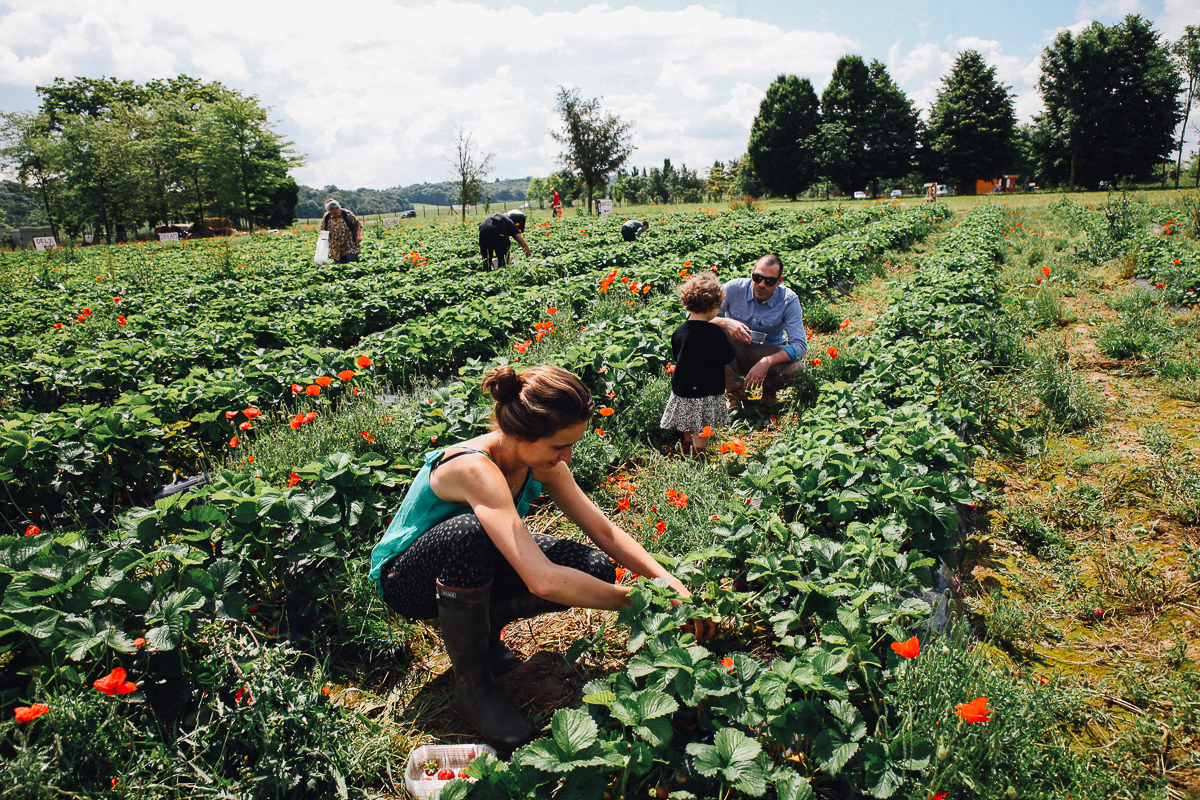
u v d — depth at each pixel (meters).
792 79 58.06
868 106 57.94
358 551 3.13
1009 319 6.75
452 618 2.12
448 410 4.25
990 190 55.47
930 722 1.93
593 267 12.17
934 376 4.84
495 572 2.29
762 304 5.23
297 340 7.28
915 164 58.84
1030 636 2.66
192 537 2.65
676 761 1.97
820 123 58.22
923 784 1.81
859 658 2.12
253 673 2.09
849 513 3.03
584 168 35.75
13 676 2.24
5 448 3.67
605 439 4.35
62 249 20.23
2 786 1.60
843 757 1.81
